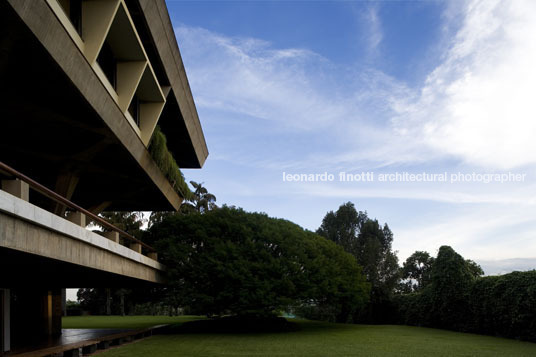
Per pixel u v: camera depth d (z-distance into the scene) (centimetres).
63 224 993
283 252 2328
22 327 2064
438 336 2012
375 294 3123
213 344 1653
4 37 912
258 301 2067
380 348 1532
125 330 2267
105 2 1194
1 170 784
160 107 1816
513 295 1909
